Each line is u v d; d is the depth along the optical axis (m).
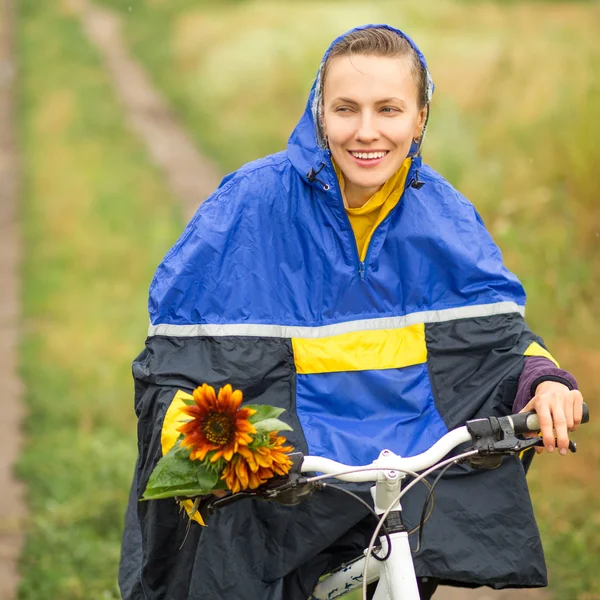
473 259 4.26
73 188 20.11
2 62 36.28
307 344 4.15
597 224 11.08
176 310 4.11
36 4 46.53
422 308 4.26
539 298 10.34
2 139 26.03
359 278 4.21
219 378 4.05
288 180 4.21
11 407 10.55
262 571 4.01
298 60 25.19
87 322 12.80
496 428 3.58
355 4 31.33
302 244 4.20
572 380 3.91
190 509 3.62
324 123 4.03
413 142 4.20
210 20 35.62
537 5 27.55
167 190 19.73
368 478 3.49
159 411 3.92
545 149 12.56
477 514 4.04
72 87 30.56
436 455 3.56
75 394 10.48
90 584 7.05
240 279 4.14
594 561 6.94
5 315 13.59
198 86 26.98
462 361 4.24
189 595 4.01
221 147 22.05
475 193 12.61
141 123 25.70
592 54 13.14
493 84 16.33
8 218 18.91
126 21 41.72
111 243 16.19
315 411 4.14
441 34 24.58
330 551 4.18
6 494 8.67
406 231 4.22
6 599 7.04
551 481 7.95
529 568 4.04
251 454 3.35
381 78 3.88
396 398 4.16
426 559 3.96
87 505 8.12
